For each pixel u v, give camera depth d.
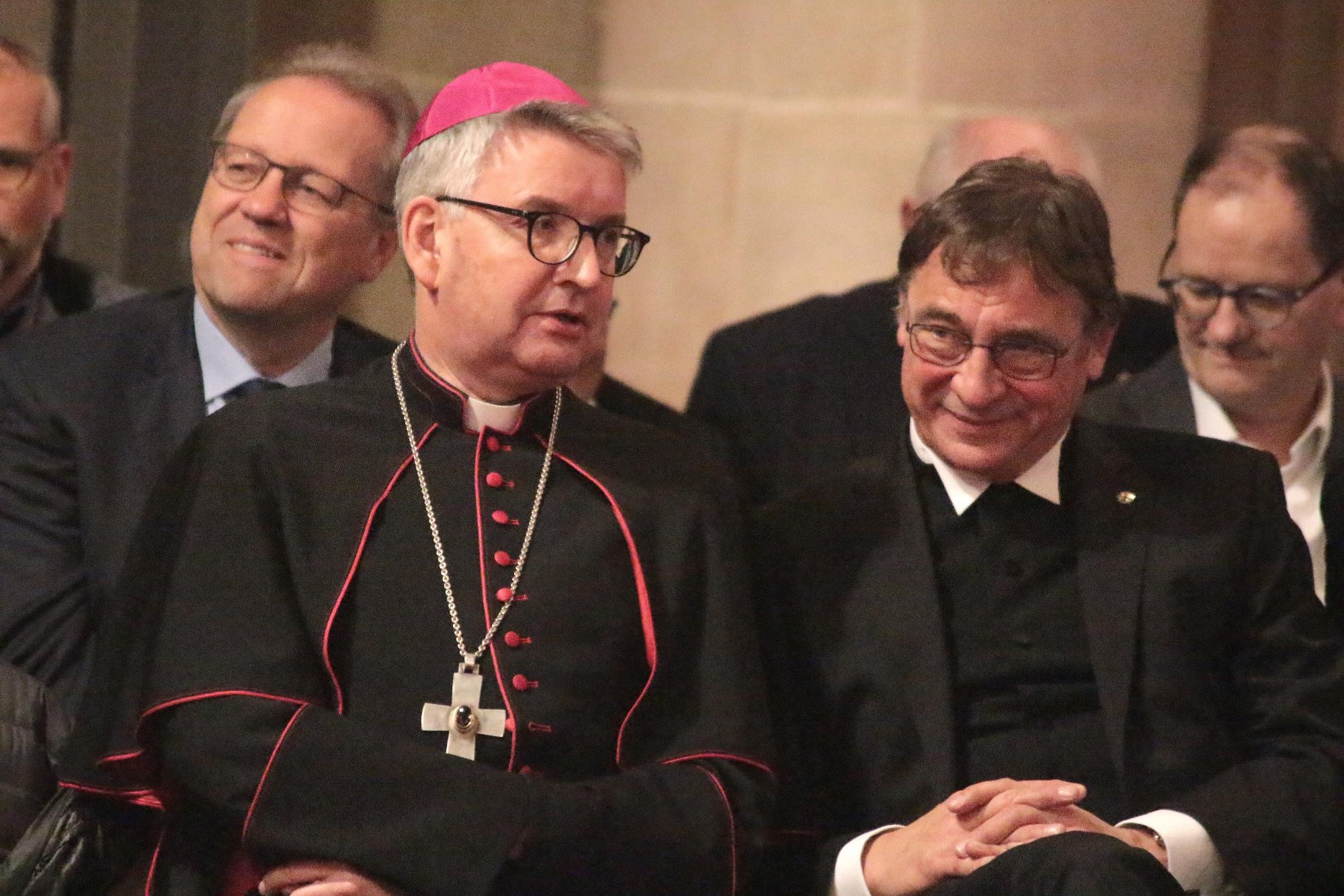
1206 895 11.55
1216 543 12.25
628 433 12.08
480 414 11.64
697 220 23.59
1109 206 23.48
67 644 13.34
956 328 11.63
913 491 12.37
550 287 11.09
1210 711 12.03
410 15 21.81
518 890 10.30
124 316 14.72
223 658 10.66
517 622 11.06
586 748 11.01
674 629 11.38
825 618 12.20
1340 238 14.98
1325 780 11.74
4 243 16.05
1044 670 12.00
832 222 23.52
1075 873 9.65
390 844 10.25
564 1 22.88
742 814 10.91
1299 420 15.59
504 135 11.13
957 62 23.31
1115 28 23.39
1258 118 23.48
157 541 11.49
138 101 20.02
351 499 11.26
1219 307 15.04
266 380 14.62
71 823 11.10
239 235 14.16
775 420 17.38
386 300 20.34
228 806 10.42
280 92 14.44
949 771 11.62
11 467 13.75
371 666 10.91
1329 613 14.89
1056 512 12.34
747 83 23.56
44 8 19.53
